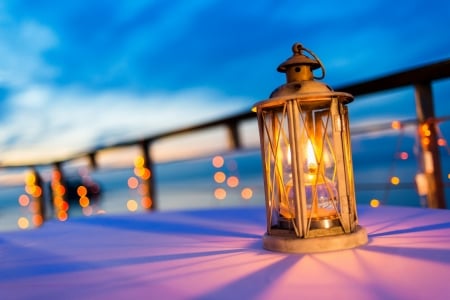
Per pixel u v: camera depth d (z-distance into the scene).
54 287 0.80
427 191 2.17
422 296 0.60
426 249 0.89
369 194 2.55
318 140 1.00
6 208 4.38
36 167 4.42
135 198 4.08
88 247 1.24
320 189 0.98
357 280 0.70
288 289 0.67
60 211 4.40
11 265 1.05
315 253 0.91
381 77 2.34
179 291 0.71
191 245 1.13
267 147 1.02
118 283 0.79
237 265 0.86
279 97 0.96
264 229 1.33
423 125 2.15
